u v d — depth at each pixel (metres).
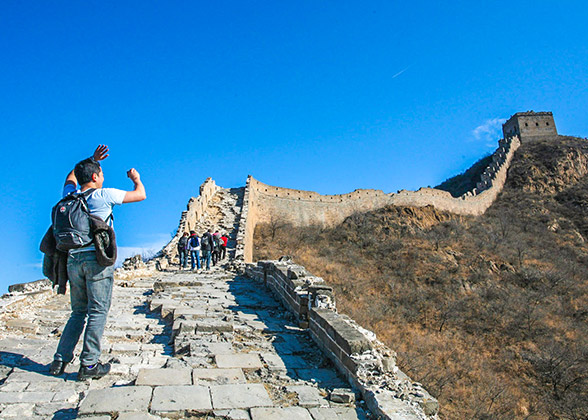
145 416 3.79
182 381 4.64
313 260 35.34
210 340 6.32
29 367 5.03
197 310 8.21
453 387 20.56
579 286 37.38
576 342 27.08
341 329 5.61
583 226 56.44
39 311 8.00
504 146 78.88
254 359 5.62
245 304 9.08
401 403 4.29
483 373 22.58
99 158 5.62
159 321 8.00
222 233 29.05
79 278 4.83
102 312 4.85
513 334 27.66
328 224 47.62
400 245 41.31
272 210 44.88
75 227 4.69
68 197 4.86
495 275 37.88
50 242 4.97
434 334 26.67
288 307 8.64
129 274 13.88
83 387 4.58
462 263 38.81
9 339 6.13
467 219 56.09
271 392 4.64
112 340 6.57
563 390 22.14
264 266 11.96
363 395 4.59
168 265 19.92
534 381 23.11
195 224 29.78
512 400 20.67
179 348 5.97
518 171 72.12
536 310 31.06
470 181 85.56
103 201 4.88
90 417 3.71
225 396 4.35
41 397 4.25
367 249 40.72
